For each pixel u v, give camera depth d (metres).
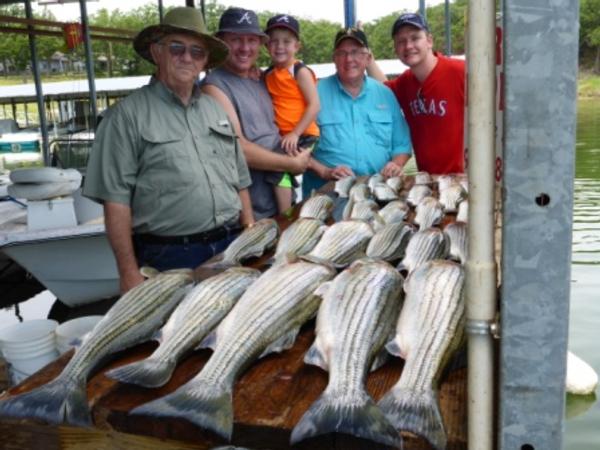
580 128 25.59
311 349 1.86
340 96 4.96
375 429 1.41
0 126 20.94
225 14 4.16
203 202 3.25
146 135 3.10
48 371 1.81
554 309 1.13
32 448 1.64
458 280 2.03
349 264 2.52
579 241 9.39
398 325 1.95
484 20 1.11
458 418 1.51
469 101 1.15
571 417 4.55
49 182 6.38
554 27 1.02
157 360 1.83
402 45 4.98
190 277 2.29
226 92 4.15
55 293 7.03
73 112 15.97
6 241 6.34
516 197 1.10
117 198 3.10
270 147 4.37
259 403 1.62
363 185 4.14
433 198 3.78
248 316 1.93
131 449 1.59
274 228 3.19
